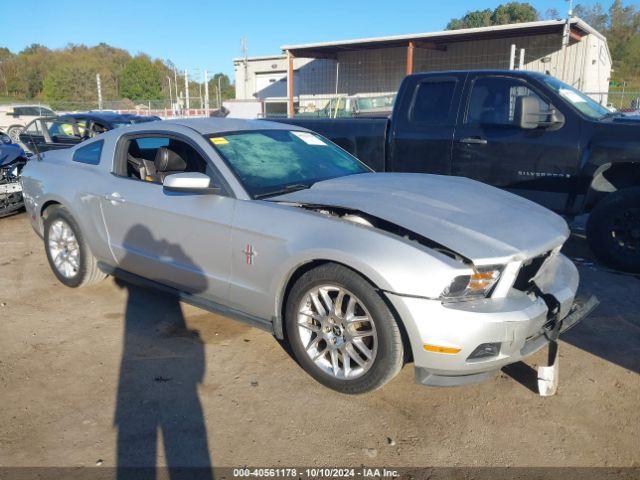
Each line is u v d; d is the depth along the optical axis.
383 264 2.96
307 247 3.23
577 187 5.66
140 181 4.33
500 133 5.99
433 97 6.45
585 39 21.22
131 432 2.99
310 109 24.58
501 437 2.94
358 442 2.90
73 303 4.78
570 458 2.78
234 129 4.34
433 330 2.87
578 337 4.11
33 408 3.21
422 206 3.39
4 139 11.52
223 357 3.80
